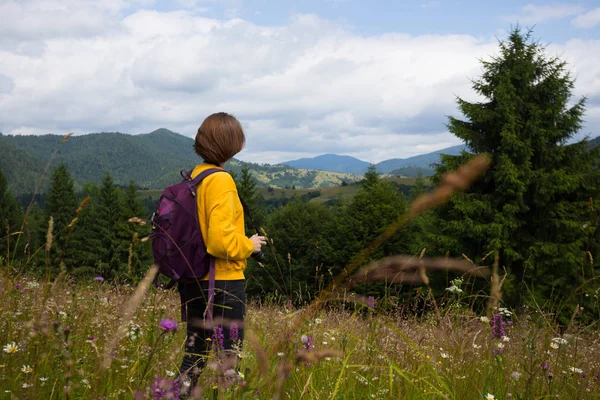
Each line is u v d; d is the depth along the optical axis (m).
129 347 2.00
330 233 38.41
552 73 27.55
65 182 53.00
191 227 2.61
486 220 25.34
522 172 24.91
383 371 2.16
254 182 51.44
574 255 22.20
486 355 2.39
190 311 2.69
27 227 2.42
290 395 1.70
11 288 2.29
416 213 0.74
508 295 10.05
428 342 2.45
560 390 2.20
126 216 52.72
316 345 2.05
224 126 2.82
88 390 1.71
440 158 28.30
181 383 1.67
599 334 2.37
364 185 46.75
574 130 27.25
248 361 2.36
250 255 2.78
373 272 0.83
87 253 50.84
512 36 28.62
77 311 2.45
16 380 1.76
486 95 28.91
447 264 0.79
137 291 1.03
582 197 25.16
